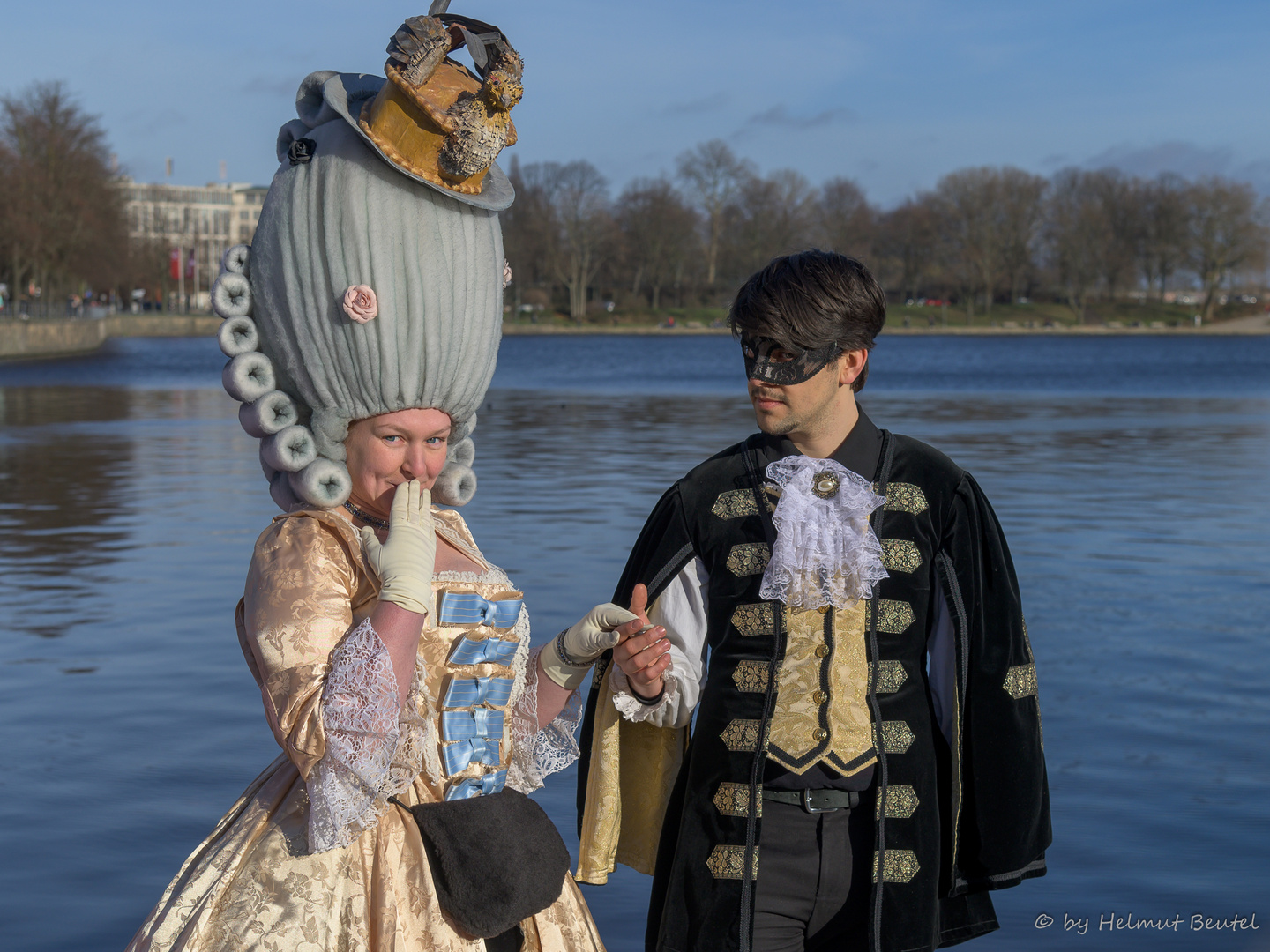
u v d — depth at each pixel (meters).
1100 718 4.92
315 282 1.71
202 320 97.62
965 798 2.04
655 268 106.81
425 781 1.79
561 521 10.05
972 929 2.13
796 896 2.00
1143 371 48.47
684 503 2.08
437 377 1.75
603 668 2.09
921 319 111.50
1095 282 108.69
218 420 22.64
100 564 8.46
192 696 5.29
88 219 64.81
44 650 6.12
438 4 1.73
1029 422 22.00
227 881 1.68
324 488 1.75
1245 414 24.28
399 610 1.66
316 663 1.66
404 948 1.70
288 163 1.76
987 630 2.03
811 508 1.99
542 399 28.80
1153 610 6.89
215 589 7.61
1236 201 104.50
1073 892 3.39
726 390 33.41
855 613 1.99
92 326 69.12
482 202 1.76
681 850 2.02
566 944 1.89
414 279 1.71
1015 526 10.02
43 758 4.49
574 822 3.93
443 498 1.98
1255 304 112.12
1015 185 104.06
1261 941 3.09
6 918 3.26
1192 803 4.02
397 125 1.69
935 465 2.07
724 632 2.03
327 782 1.61
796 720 1.97
